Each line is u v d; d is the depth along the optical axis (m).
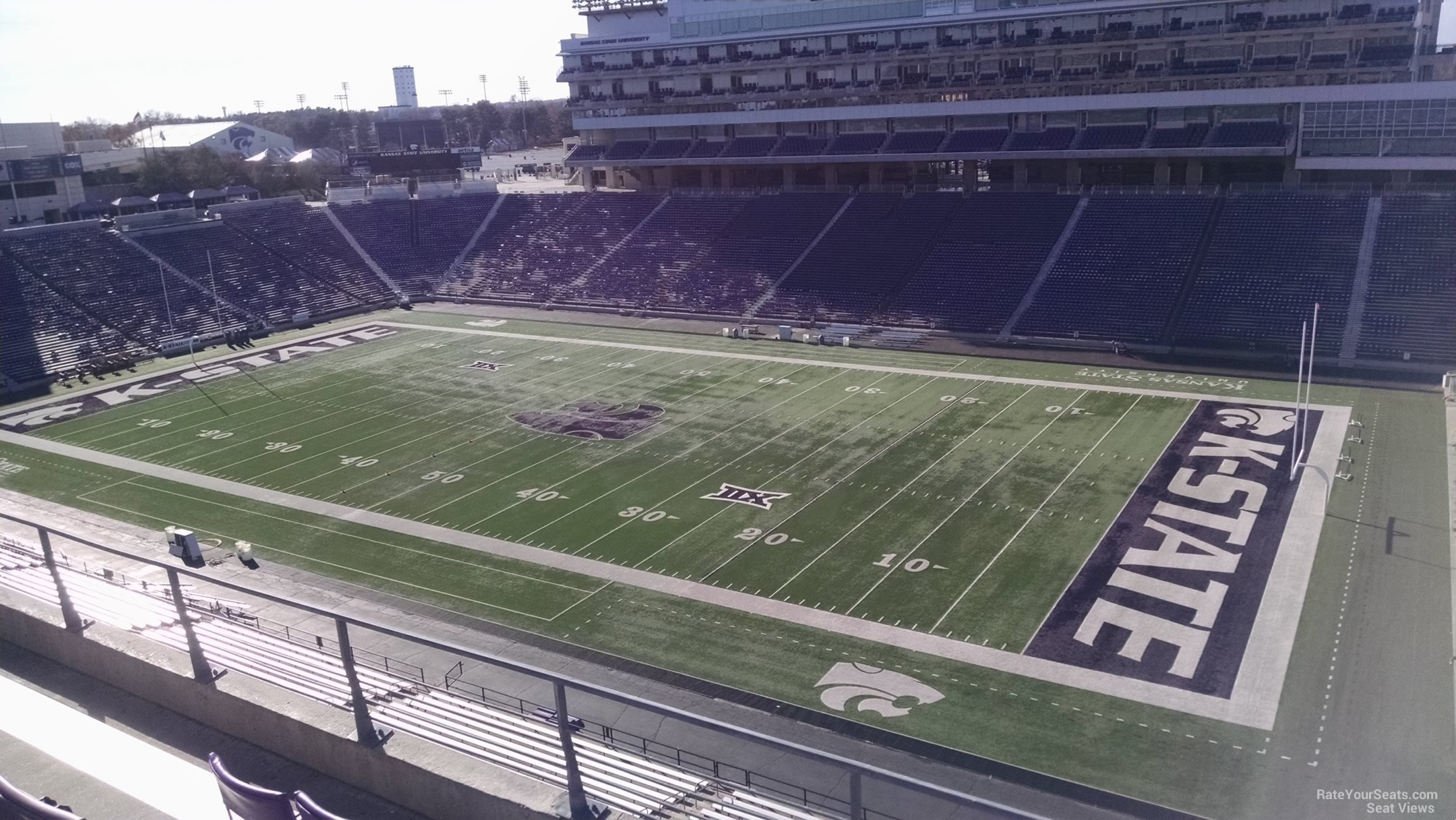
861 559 32.03
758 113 76.69
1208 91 60.88
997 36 68.75
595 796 16.92
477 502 38.25
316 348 64.56
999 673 25.52
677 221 78.94
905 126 73.44
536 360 59.38
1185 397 46.25
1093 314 57.62
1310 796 20.56
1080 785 21.23
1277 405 44.47
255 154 145.75
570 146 102.12
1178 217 61.84
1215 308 55.16
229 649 22.92
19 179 76.75
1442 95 54.84
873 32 72.44
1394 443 39.31
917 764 22.16
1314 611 27.59
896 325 61.56
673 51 81.12
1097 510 34.66
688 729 23.77
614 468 41.09
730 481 39.06
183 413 51.50
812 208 74.75
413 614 30.09
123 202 81.38
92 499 40.34
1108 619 27.75
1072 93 68.12
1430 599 27.88
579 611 29.80
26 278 67.56
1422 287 52.09
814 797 21.09
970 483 37.56
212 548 35.22
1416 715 22.98
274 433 47.75
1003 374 51.56
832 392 50.00
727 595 30.28
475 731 19.12
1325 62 60.34
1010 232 65.62
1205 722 23.14
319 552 34.66
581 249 79.69
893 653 26.70
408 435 46.56
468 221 86.19
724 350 59.59
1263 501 34.72
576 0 83.50
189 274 73.50
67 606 23.53
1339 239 56.31
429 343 64.81
